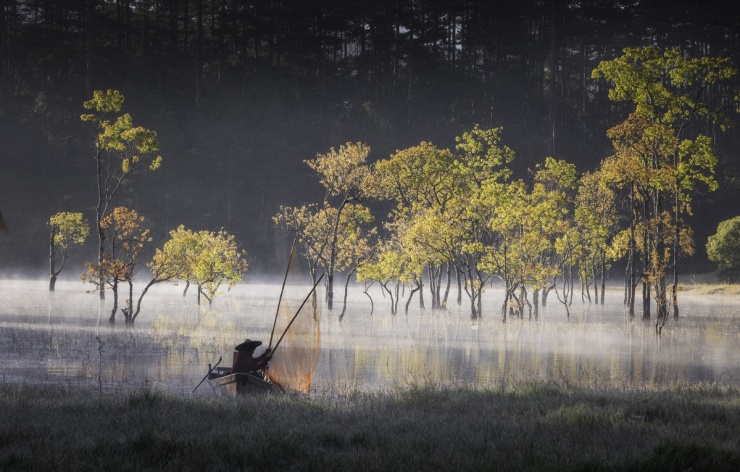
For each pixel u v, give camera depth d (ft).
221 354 160.35
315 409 82.79
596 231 342.44
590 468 55.83
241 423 72.69
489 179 305.53
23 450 58.39
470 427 71.67
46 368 137.08
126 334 198.18
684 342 206.08
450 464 56.29
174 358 152.76
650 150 282.77
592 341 206.59
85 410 79.00
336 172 322.55
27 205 594.65
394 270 300.61
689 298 456.86
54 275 400.88
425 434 67.00
